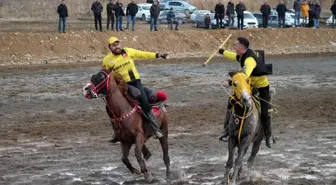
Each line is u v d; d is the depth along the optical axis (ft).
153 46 134.51
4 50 121.08
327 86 92.89
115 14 136.46
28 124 65.26
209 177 44.50
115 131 41.09
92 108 74.43
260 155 51.39
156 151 52.80
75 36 129.80
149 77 101.96
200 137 58.59
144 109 40.68
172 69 112.88
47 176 45.11
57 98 81.61
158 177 44.42
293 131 61.57
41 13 191.93
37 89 89.10
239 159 40.16
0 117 69.26
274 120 67.26
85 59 124.98
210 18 159.43
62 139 58.08
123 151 41.65
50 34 128.26
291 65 121.19
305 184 42.57
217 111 72.28
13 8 189.88
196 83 95.04
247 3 227.40
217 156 51.08
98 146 55.06
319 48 150.41
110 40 41.22
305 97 82.84
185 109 73.46
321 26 170.91
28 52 122.62
